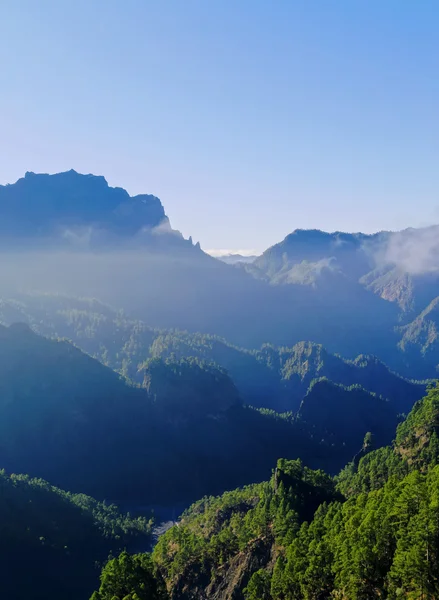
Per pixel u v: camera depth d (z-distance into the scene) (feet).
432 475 279.90
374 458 501.15
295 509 388.78
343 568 253.24
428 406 490.49
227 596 347.36
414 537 226.58
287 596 287.28
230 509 489.26
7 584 425.69
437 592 216.13
